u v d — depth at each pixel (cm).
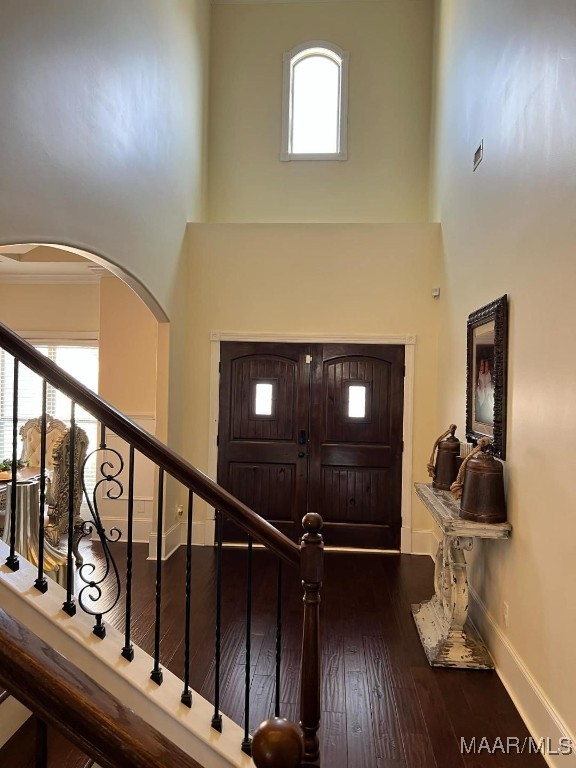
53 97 282
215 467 536
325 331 532
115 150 358
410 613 382
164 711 192
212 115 634
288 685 285
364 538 532
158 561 203
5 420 639
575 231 218
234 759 190
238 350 539
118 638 210
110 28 347
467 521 298
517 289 289
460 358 426
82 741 68
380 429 532
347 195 625
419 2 621
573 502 217
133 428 192
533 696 250
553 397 238
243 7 636
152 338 549
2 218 243
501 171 320
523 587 271
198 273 537
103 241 342
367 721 258
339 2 629
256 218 630
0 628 73
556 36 237
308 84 642
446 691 284
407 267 528
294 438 538
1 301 640
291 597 404
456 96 456
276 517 538
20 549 310
